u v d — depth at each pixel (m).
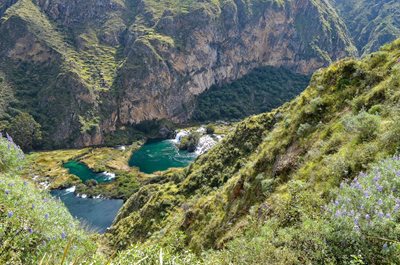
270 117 52.47
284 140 25.28
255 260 10.39
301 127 23.78
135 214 56.91
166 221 46.31
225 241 21.73
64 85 142.88
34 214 8.87
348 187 9.77
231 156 51.81
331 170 13.99
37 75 153.38
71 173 103.06
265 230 13.01
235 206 25.77
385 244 7.48
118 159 117.31
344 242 8.48
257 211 19.78
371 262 7.70
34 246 8.39
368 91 21.34
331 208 9.54
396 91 18.12
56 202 11.09
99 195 87.50
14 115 133.38
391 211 7.97
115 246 50.69
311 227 9.89
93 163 111.31
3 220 8.02
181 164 111.44
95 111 143.50
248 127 53.34
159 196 55.03
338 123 20.27
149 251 9.44
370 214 8.38
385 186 8.91
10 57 156.38
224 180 46.06
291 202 14.06
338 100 23.92
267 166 25.45
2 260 7.24
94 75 156.62
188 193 52.19
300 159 20.44
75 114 138.12
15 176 10.30
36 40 159.00
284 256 9.73
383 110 16.59
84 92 142.25
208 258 12.84
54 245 8.53
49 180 96.50
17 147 11.42
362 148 13.64
